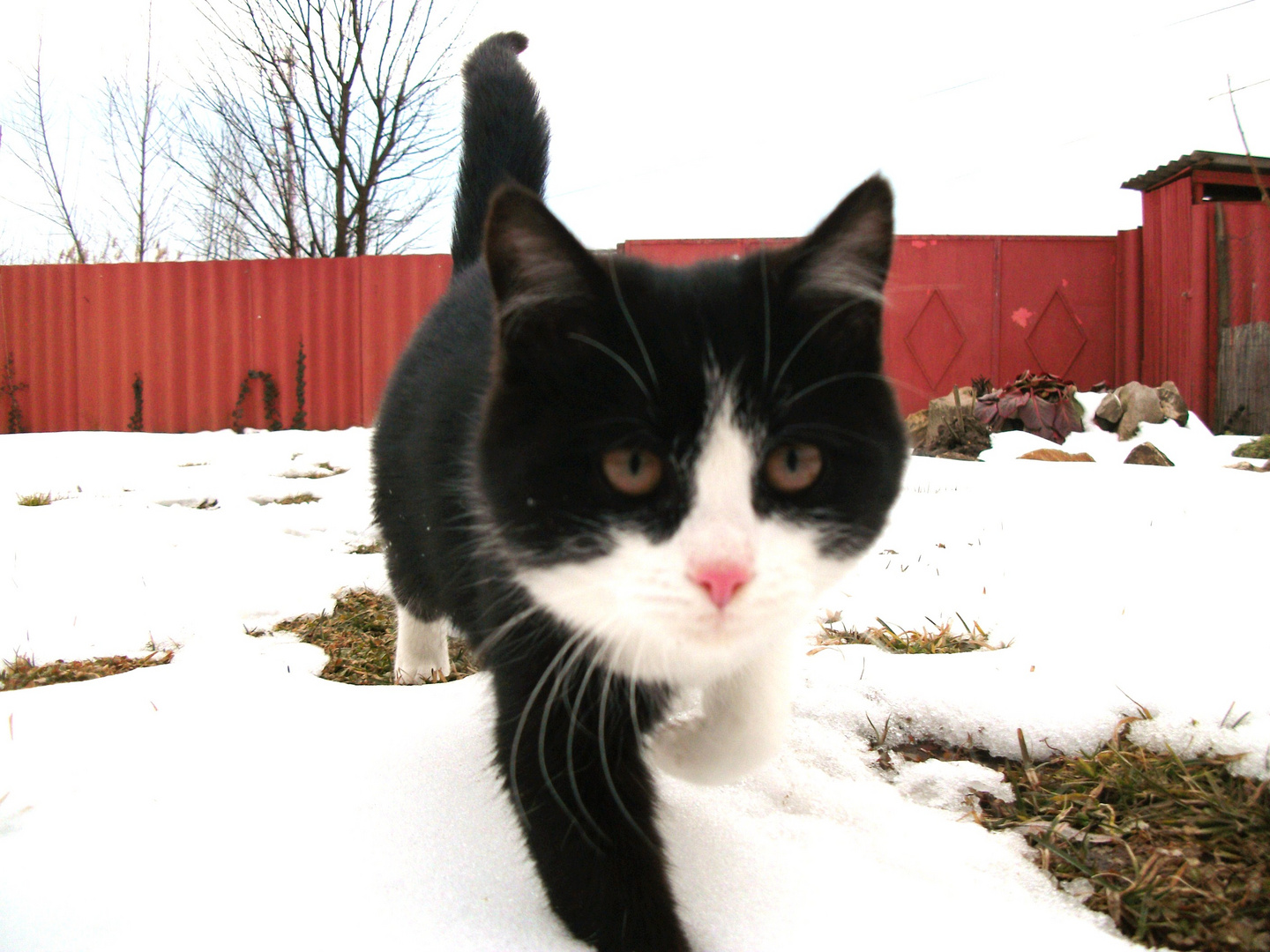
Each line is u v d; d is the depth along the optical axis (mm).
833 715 386
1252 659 394
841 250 291
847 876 299
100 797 325
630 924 270
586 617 286
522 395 286
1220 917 285
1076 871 307
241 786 330
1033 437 1195
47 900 276
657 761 337
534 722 289
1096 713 372
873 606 512
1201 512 699
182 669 429
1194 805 324
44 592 559
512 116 465
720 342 282
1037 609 487
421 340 406
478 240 462
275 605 560
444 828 310
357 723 373
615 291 280
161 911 273
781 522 284
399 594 438
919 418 1256
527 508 284
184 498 872
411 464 371
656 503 277
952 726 379
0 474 967
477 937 267
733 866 302
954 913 284
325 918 271
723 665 298
